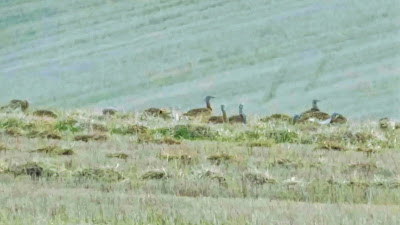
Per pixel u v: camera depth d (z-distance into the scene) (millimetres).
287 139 106750
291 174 81250
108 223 59000
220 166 84125
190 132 108500
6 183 73938
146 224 58750
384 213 62469
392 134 110188
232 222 58719
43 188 71688
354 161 89438
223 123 114562
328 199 71688
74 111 122750
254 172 78938
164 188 73750
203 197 67938
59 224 57969
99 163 84562
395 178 79188
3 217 59156
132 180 76375
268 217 60031
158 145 97188
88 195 67375
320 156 92312
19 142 98000
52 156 89000
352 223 58875
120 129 109500
